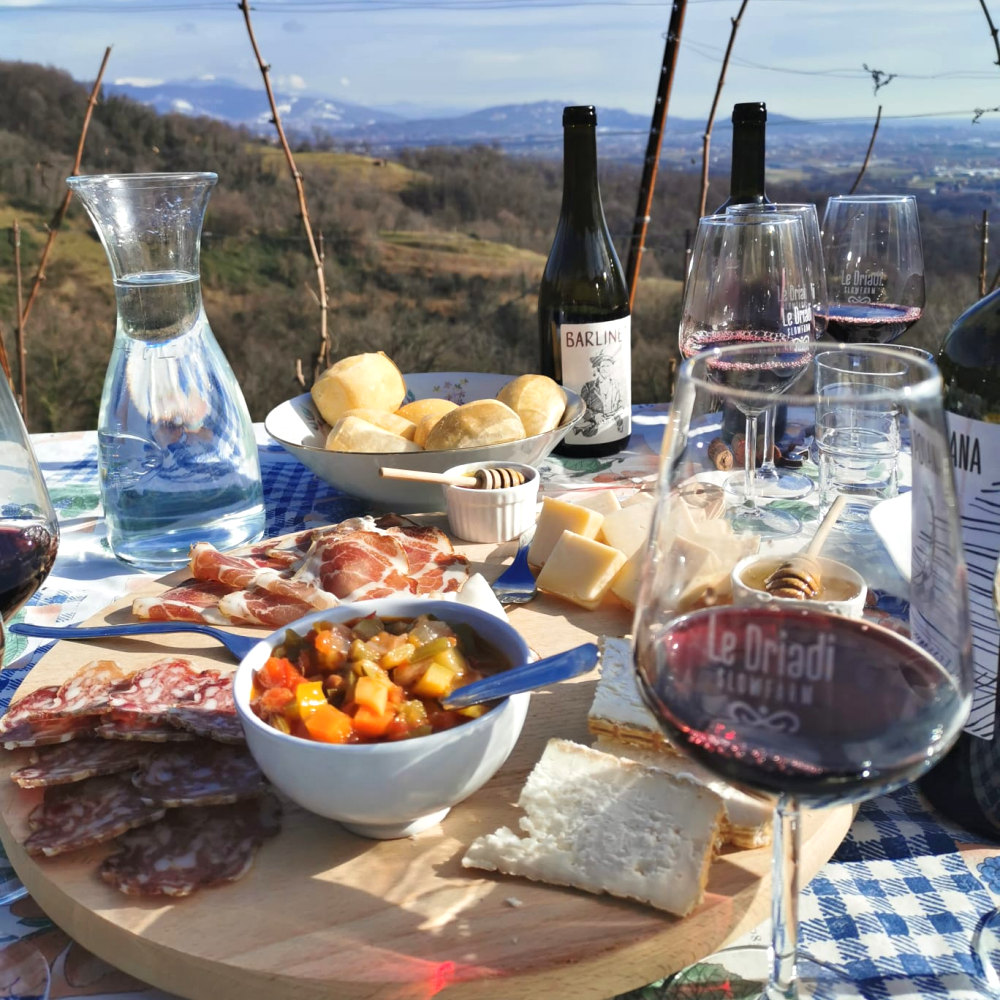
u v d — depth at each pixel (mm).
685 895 913
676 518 779
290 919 934
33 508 1425
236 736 1114
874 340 2242
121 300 1798
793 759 706
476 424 1933
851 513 1676
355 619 1232
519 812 1103
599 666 1413
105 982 940
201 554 1713
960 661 722
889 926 955
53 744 1187
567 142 2293
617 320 2285
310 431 2189
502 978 869
